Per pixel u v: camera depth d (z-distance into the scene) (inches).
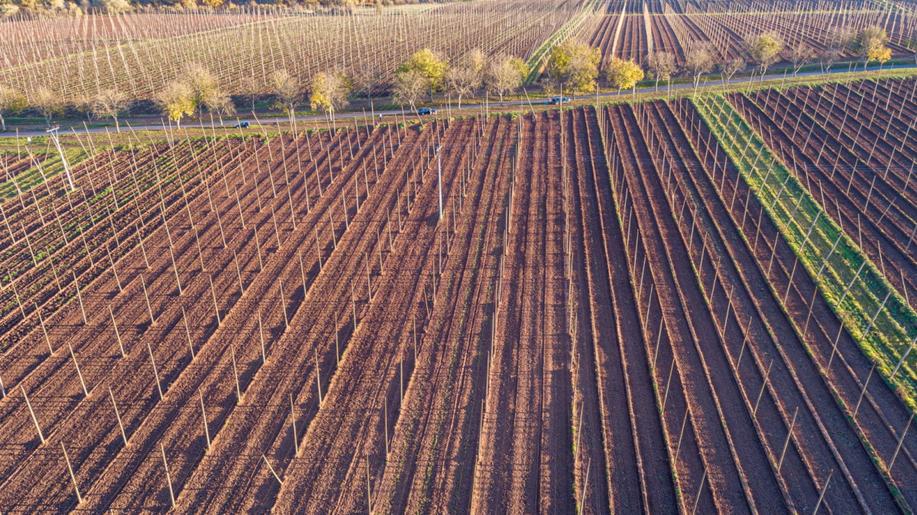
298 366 1644.9
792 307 1847.9
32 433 1440.7
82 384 1545.3
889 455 1344.7
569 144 3253.0
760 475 1309.1
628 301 1902.1
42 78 4803.2
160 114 4008.4
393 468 1339.8
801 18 7101.4
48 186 2827.3
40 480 1320.1
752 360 1641.2
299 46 5807.1
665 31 6633.9
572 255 2160.4
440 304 1900.8
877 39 4377.5
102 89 4434.1
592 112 3764.8
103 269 2134.6
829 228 2273.6
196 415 1486.2
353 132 3499.0
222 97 3718.0
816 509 1162.6
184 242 2310.5
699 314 1834.4
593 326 1777.8
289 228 2404.0
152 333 1791.3
